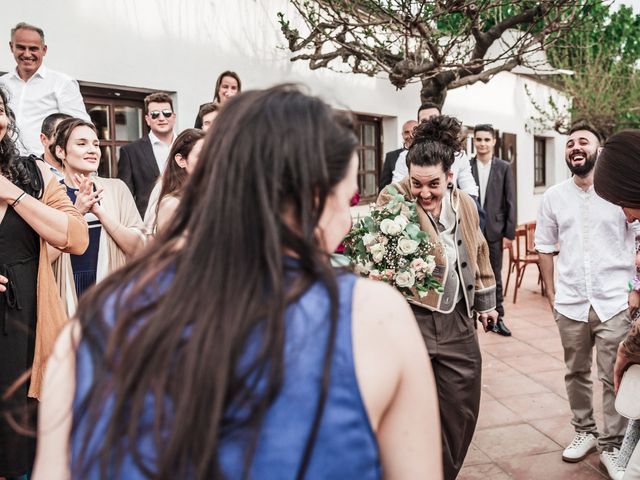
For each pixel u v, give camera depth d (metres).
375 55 6.36
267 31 6.70
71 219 2.52
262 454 0.75
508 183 5.75
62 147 3.10
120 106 5.62
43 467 0.85
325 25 6.16
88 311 0.87
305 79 7.21
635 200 2.14
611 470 3.09
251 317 0.78
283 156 0.84
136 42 5.41
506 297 7.65
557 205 3.31
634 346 2.23
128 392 0.78
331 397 0.78
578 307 3.24
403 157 5.07
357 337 0.81
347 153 0.89
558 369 4.85
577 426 3.39
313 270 0.84
